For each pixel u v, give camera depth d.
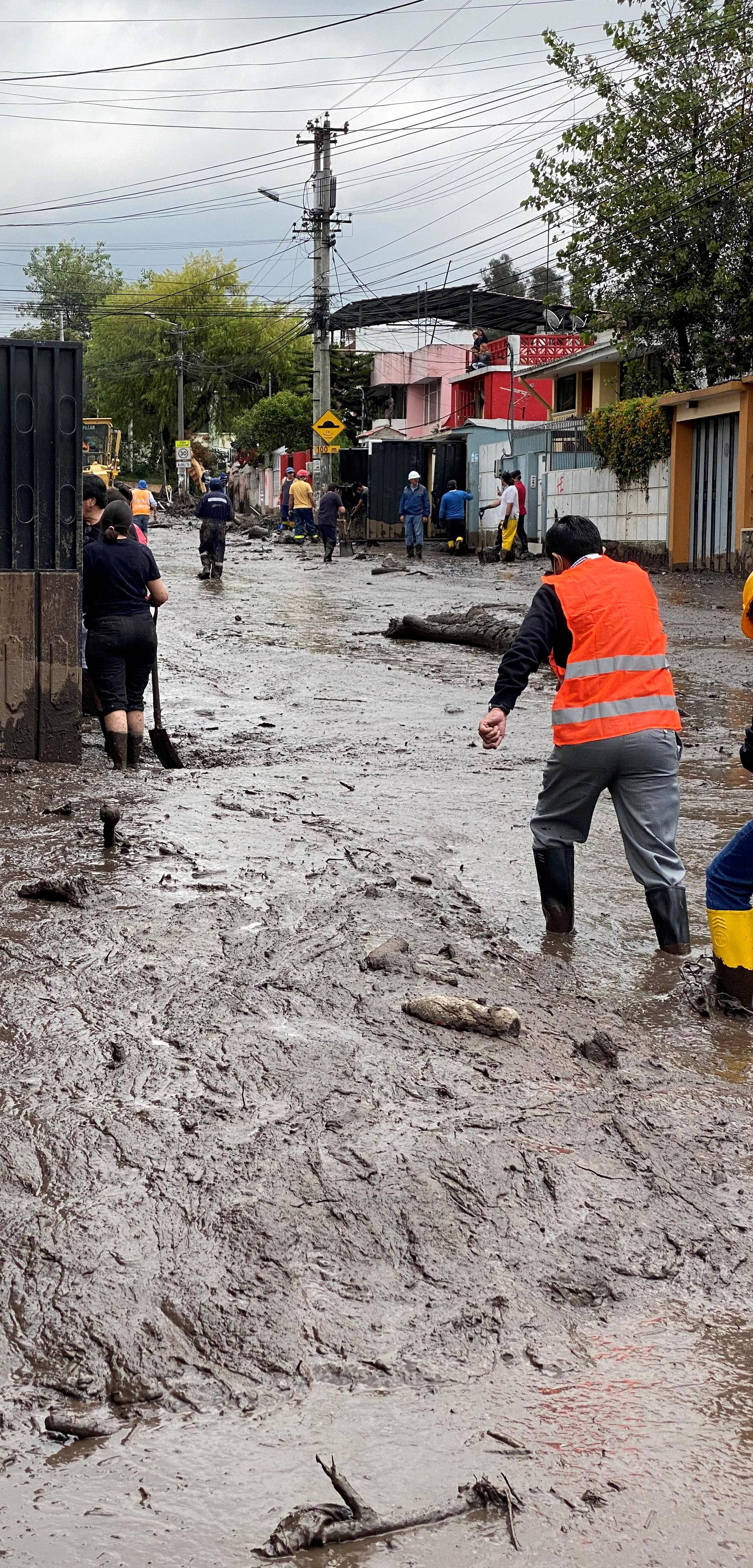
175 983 4.46
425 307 52.12
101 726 9.55
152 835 6.59
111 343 73.06
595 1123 3.63
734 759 9.42
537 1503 2.26
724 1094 3.92
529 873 6.30
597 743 5.12
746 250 27.72
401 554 33.66
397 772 8.71
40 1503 2.23
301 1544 2.15
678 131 28.33
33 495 8.14
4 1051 3.89
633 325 29.88
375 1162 3.30
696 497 26.11
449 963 4.83
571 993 4.69
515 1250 3.00
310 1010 4.29
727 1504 2.27
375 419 64.25
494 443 35.56
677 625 17.16
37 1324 2.66
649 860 5.18
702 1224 3.18
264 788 8.02
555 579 5.25
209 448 72.69
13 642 8.26
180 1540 2.16
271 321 71.81
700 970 4.99
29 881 5.66
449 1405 2.51
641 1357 2.68
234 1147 3.35
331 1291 2.81
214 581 24.41
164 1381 2.53
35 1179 3.18
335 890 5.73
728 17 27.62
